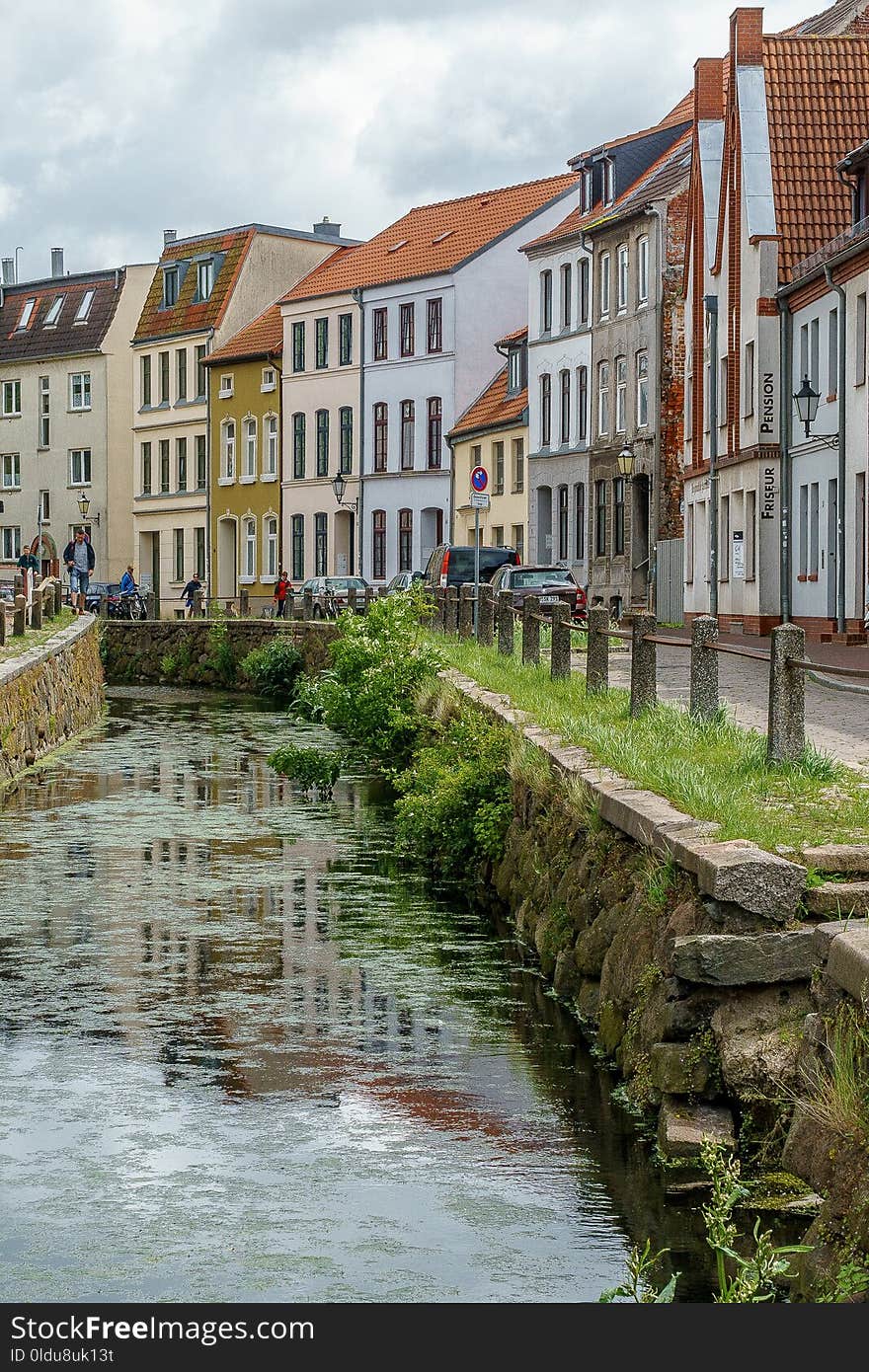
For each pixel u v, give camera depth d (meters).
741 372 47.94
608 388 65.38
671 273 60.94
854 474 39.00
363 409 80.62
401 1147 9.53
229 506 89.69
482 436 74.06
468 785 18.27
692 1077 9.38
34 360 100.94
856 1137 7.00
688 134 66.31
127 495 98.19
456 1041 11.69
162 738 35.53
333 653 28.16
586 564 67.31
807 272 41.97
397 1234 8.30
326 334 82.88
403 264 79.62
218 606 70.88
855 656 32.81
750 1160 9.06
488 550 51.09
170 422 93.44
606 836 12.66
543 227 76.25
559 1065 11.08
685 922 9.96
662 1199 8.73
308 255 92.75
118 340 97.81
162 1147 9.54
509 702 20.03
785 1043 9.16
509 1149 9.47
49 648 33.28
